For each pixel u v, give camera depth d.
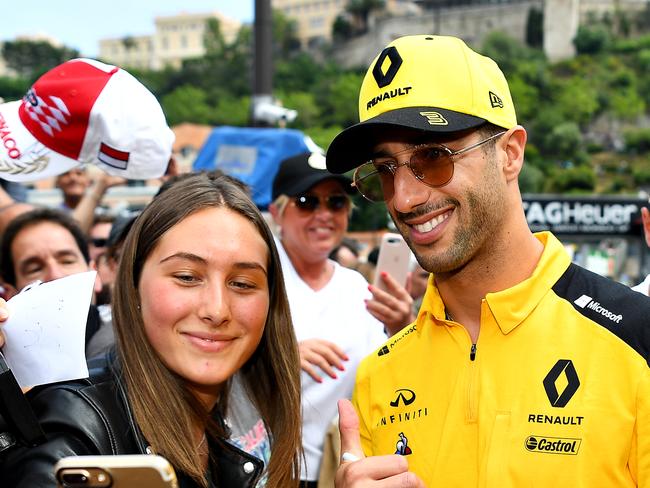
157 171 2.18
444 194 1.61
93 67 2.14
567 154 76.00
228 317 1.58
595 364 1.55
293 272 3.07
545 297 1.65
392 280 2.67
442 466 1.64
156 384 1.59
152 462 1.02
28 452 1.39
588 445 1.50
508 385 1.61
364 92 1.73
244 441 1.83
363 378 1.89
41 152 2.12
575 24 89.62
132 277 1.63
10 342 1.50
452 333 1.73
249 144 5.81
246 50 97.00
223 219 1.61
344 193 3.06
